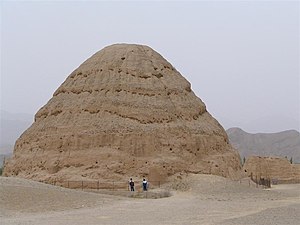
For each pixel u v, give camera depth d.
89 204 31.28
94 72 52.97
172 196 38.47
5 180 35.81
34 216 26.00
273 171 74.12
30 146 50.88
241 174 53.44
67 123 49.59
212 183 42.94
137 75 52.06
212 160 49.00
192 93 56.47
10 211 27.36
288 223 21.75
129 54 53.94
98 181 43.50
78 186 43.44
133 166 45.25
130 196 39.03
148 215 26.25
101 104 49.62
